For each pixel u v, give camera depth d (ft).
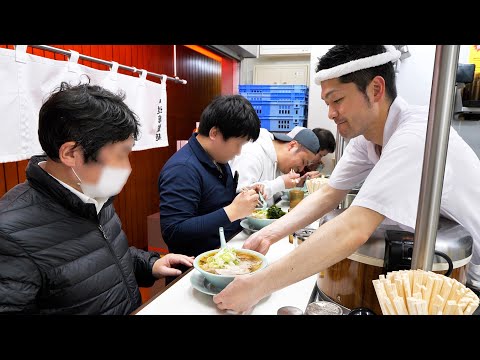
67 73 5.52
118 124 3.05
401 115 2.99
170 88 13.41
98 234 3.41
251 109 5.20
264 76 12.67
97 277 3.32
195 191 5.14
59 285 3.02
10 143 4.76
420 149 2.56
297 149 8.77
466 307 1.85
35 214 2.97
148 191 12.99
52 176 3.12
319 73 2.97
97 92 3.07
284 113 11.17
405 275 2.10
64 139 2.92
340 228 2.64
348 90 2.91
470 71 4.86
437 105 1.98
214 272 3.24
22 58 4.80
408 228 2.89
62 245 3.07
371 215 2.61
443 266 2.56
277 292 3.31
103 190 3.30
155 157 13.21
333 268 3.07
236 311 2.84
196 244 4.93
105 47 9.93
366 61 2.75
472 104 6.82
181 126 14.51
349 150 4.38
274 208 5.64
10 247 2.76
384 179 2.61
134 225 12.34
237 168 7.39
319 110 11.25
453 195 3.30
